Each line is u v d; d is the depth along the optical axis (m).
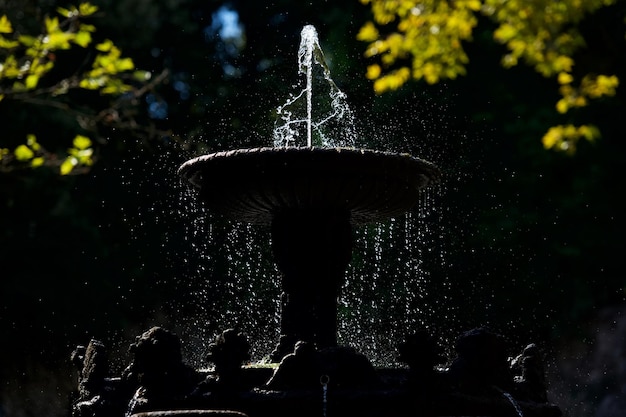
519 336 23.03
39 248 22.62
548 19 7.59
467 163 22.69
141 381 9.69
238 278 23.83
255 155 10.30
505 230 22.33
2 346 23.03
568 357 23.28
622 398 22.17
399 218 22.89
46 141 22.19
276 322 23.50
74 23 8.35
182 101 25.41
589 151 21.28
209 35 26.84
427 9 7.82
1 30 8.23
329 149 10.26
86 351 11.01
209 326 23.83
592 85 7.88
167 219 24.23
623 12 15.65
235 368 9.58
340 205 10.88
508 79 22.03
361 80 23.48
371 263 22.95
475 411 9.66
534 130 21.59
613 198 21.69
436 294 22.72
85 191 23.52
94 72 8.26
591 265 22.34
